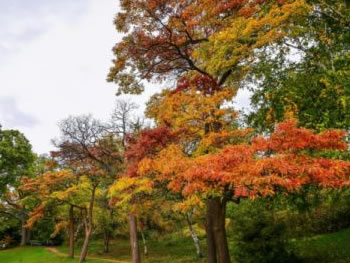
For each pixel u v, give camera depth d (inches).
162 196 563.2
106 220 1268.5
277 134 298.4
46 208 1336.1
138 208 609.6
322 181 261.3
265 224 568.4
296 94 434.0
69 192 1116.5
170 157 407.8
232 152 302.0
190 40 562.6
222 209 462.3
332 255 575.8
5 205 1834.4
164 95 580.7
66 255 1302.9
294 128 294.8
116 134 840.3
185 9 538.3
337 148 292.5
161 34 568.1
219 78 543.2
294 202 446.0
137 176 511.2
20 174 1637.6
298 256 579.2
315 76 437.4
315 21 463.5
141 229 1144.8
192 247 1134.4
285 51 460.8
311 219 800.3
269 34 398.6
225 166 289.3
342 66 408.5
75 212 1417.3
